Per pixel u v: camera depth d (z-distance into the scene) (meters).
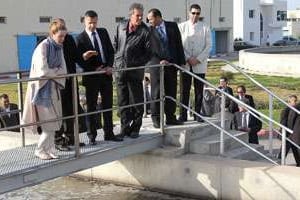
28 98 7.16
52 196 8.73
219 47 61.91
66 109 7.67
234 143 9.23
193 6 9.26
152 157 8.76
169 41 8.90
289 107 9.18
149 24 8.81
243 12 79.06
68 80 7.61
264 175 7.77
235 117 10.68
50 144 7.26
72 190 9.02
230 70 30.31
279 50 39.00
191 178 8.41
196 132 9.01
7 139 9.99
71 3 44.78
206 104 10.93
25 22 41.28
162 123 8.91
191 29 9.30
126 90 8.45
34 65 7.10
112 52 8.13
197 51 9.31
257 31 81.94
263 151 9.62
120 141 8.27
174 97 9.17
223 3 60.91
